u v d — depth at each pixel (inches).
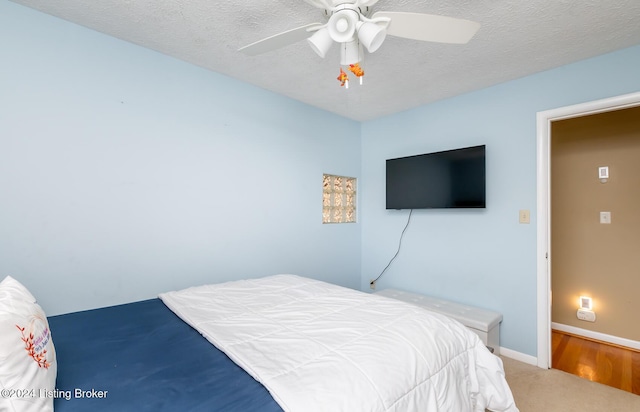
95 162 70.8
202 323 51.9
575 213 111.8
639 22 64.9
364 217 139.3
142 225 77.7
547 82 87.5
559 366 88.3
